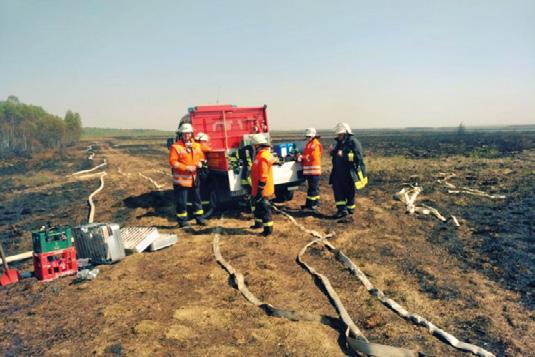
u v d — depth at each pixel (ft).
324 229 25.00
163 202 36.32
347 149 26.76
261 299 15.34
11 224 31.65
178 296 15.83
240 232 25.03
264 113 35.35
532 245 20.47
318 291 15.94
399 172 48.91
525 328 12.73
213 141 33.94
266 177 23.29
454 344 11.74
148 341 12.34
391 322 13.30
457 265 18.30
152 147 157.28
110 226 20.12
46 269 18.07
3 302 16.10
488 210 28.12
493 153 69.21
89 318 14.17
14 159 112.16
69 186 51.60
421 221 26.07
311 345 12.00
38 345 12.53
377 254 20.06
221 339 12.44
